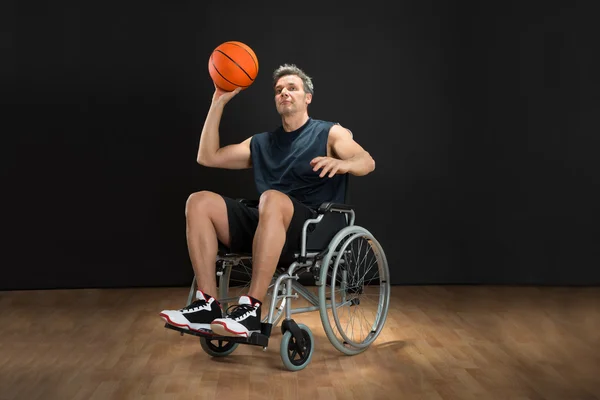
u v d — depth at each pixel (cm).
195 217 242
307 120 280
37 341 280
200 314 229
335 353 262
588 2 418
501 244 423
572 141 421
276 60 416
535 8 419
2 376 229
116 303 366
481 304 364
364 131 421
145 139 412
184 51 412
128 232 414
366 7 418
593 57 419
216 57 268
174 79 412
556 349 268
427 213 422
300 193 273
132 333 295
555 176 422
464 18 419
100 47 408
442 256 423
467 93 421
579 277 422
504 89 421
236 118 416
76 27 407
